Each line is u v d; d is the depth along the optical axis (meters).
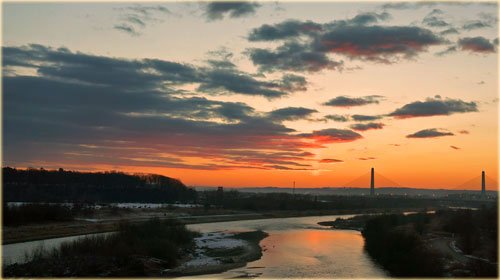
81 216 119.94
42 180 190.12
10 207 98.94
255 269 55.09
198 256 64.50
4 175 175.38
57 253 51.00
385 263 57.50
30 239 78.50
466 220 82.69
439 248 64.06
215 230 108.62
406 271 51.56
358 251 72.25
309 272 53.53
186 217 147.12
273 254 68.31
